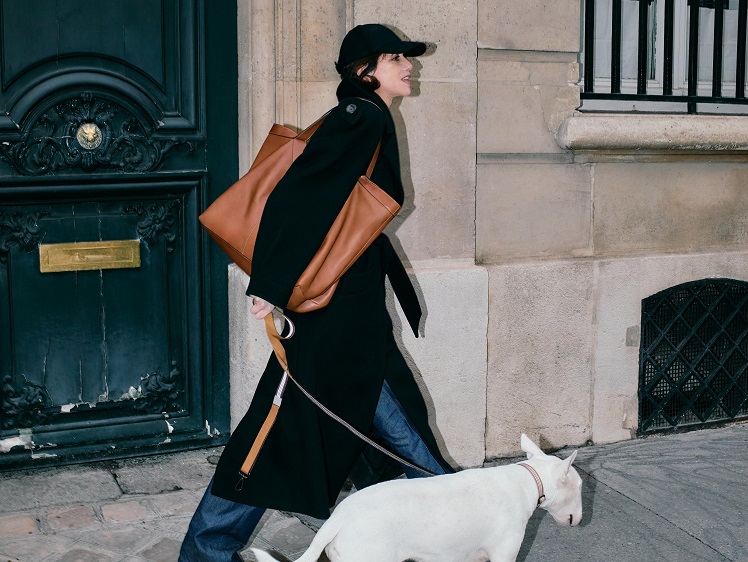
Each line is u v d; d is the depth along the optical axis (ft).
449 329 12.94
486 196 13.32
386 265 9.91
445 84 12.59
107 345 12.94
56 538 10.81
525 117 13.35
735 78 16.40
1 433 12.59
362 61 9.38
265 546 10.79
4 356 12.44
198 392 13.50
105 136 12.32
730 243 15.08
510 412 13.71
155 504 11.78
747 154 14.87
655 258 14.28
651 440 14.61
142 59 12.35
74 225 12.48
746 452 14.10
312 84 12.25
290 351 9.21
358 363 9.32
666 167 14.35
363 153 8.92
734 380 15.38
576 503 9.43
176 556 10.47
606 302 14.02
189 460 13.24
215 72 12.77
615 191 14.10
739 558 10.86
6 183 11.96
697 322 14.89
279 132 9.59
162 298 13.10
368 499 8.28
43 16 11.79
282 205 8.63
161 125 12.59
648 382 14.69
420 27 12.34
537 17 13.14
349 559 8.04
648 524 11.64
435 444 9.91
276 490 9.16
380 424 9.80
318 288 8.85
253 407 9.43
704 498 12.41
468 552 8.70
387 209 8.95
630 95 14.52
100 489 12.20
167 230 12.98
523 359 13.65
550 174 13.66
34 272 12.41
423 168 12.67
